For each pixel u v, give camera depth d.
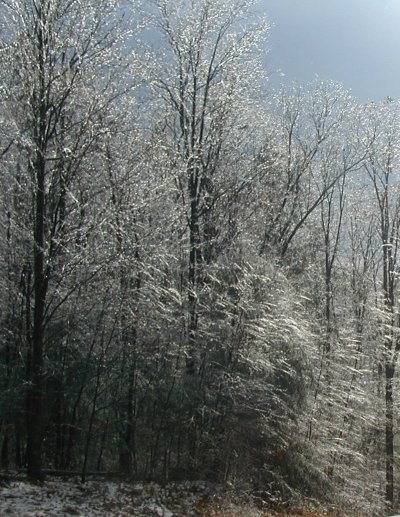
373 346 27.27
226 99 22.08
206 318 19.09
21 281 16.33
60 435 18.08
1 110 15.03
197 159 20.62
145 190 16.97
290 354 20.14
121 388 17.94
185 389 18.17
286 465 19.02
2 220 15.89
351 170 29.25
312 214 30.66
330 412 21.80
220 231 22.06
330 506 19.53
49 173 15.35
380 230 33.31
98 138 15.62
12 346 17.00
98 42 15.52
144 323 17.28
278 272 20.53
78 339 17.30
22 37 14.88
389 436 25.61
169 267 18.80
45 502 13.80
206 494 17.03
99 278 16.30
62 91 15.10
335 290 31.45
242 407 18.47
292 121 28.48
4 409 15.66
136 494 16.00
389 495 25.22
